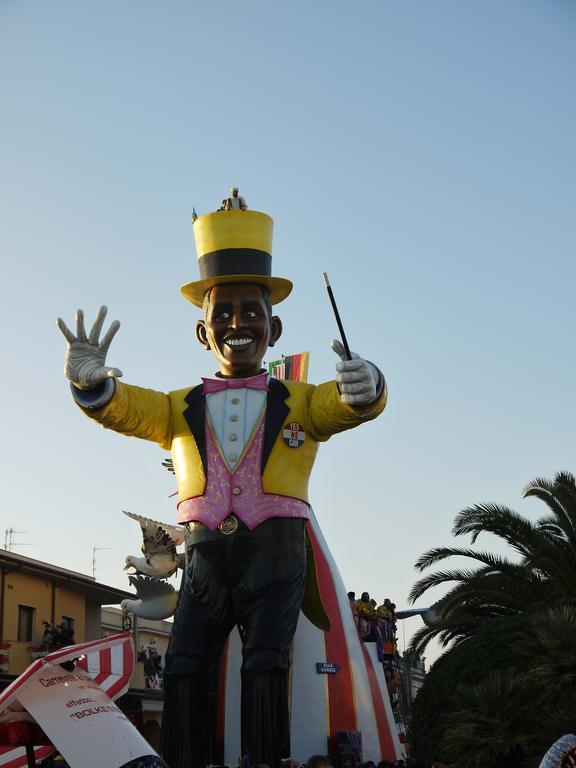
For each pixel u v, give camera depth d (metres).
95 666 9.04
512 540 22.58
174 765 16.34
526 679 14.52
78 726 8.08
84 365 16.19
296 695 20.02
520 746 14.37
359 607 22.67
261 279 17.70
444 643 24.22
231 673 19.78
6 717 8.94
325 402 16.75
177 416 17.38
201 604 16.72
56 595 35.50
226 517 16.48
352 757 19.52
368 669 21.25
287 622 16.36
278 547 16.48
